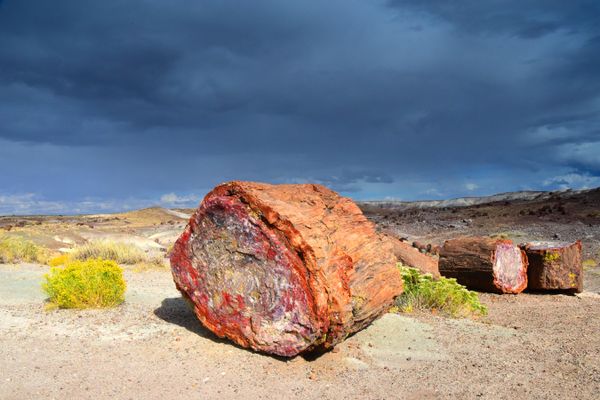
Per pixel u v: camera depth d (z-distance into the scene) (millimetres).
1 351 6199
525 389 5438
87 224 43812
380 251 7305
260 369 5910
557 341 7586
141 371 5695
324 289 5840
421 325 8305
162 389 5230
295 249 5957
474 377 5820
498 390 5410
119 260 16375
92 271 8883
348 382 5613
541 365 6309
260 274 6254
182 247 6988
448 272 13781
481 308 9969
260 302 6250
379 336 7465
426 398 5180
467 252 13531
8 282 11164
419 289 9984
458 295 9898
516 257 13594
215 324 6723
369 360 6426
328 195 7383
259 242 6211
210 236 6668
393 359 6512
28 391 5059
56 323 7539
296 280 5957
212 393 5184
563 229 28766
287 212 6078
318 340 5980
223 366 5949
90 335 6949
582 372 6016
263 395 5180
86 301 8695
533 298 12945
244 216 6305
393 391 5363
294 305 5988
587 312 10594
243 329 6395
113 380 5410
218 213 6535
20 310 8359
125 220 52750
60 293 8516
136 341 6730
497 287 13141
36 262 16047
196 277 6863
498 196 55344
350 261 6355
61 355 6121
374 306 6750
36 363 5828
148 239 25844
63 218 53531
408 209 55375
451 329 8180
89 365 5816
